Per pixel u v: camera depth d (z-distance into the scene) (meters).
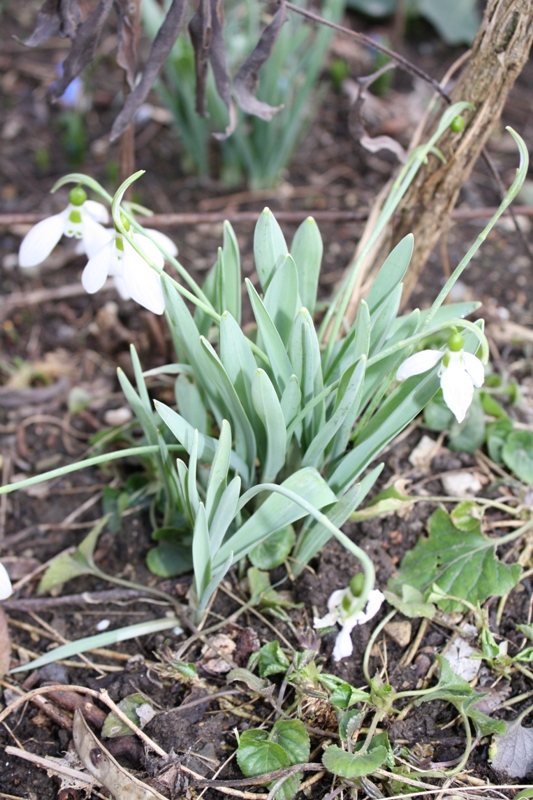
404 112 1.01
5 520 0.67
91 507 0.67
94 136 0.99
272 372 0.57
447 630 0.60
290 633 0.60
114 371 0.75
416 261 0.66
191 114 0.84
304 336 0.54
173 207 0.89
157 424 0.62
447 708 0.58
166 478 0.60
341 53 1.09
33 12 1.15
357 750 0.56
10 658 0.60
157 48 0.57
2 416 0.73
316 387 0.57
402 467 0.66
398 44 1.07
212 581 0.57
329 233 0.87
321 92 0.95
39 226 0.58
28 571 0.64
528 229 0.86
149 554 0.63
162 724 0.56
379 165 0.95
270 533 0.56
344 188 0.92
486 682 0.59
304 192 0.92
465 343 0.54
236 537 0.56
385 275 0.56
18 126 1.00
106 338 0.76
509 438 0.66
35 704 0.59
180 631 0.61
